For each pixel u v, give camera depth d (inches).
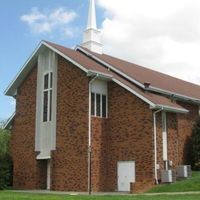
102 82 1266.0
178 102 1376.7
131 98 1214.9
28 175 1357.0
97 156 1216.8
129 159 1193.4
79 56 1353.3
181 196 865.5
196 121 1355.8
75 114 1248.8
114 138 1235.2
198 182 1058.7
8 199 758.5
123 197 836.6
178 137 1295.5
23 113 1414.9
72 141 1243.2
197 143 1312.7
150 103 1158.3
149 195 919.7
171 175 1133.1
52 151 1288.1
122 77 1312.7
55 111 1302.9
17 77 1418.6
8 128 1521.9
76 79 1263.5
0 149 1556.3
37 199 756.6
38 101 1368.1
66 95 1282.0
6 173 1362.0
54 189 1263.5
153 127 1160.8
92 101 1234.0
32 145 1364.4
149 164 1148.5
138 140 1181.7
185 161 1309.1
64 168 1250.0
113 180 1217.4
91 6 1551.4
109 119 1256.8
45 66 1385.3
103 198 798.5
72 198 787.4
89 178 1184.8
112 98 1259.2
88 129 1208.2
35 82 1398.9
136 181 1170.0
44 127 1339.8
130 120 1207.6
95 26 1546.5
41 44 1357.0
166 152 1208.2
